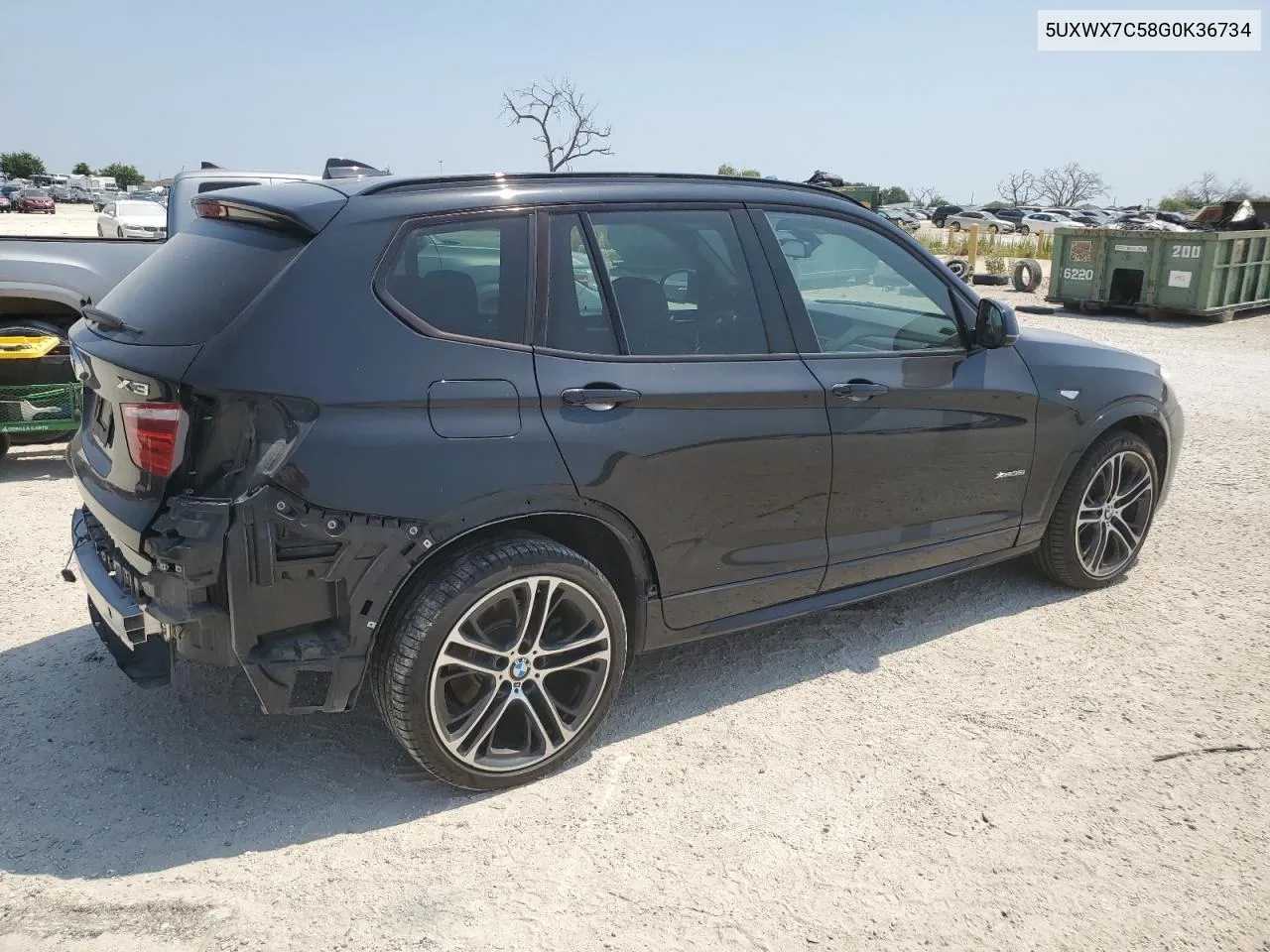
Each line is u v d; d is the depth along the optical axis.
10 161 121.19
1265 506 6.12
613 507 3.14
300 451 2.65
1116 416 4.49
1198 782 3.21
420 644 2.84
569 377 3.05
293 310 2.72
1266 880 2.77
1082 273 15.89
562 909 2.61
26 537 5.23
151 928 2.51
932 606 4.59
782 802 3.08
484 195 3.09
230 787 3.12
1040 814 3.04
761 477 3.45
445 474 2.82
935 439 3.90
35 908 2.56
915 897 2.68
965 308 4.12
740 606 3.60
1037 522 4.43
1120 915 2.62
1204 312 14.58
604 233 3.26
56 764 3.21
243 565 2.65
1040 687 3.83
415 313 2.88
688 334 3.37
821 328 3.69
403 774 3.21
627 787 3.16
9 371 6.01
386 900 2.62
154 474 2.74
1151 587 4.82
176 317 2.85
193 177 8.46
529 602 3.00
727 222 3.54
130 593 2.88
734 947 2.48
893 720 3.58
